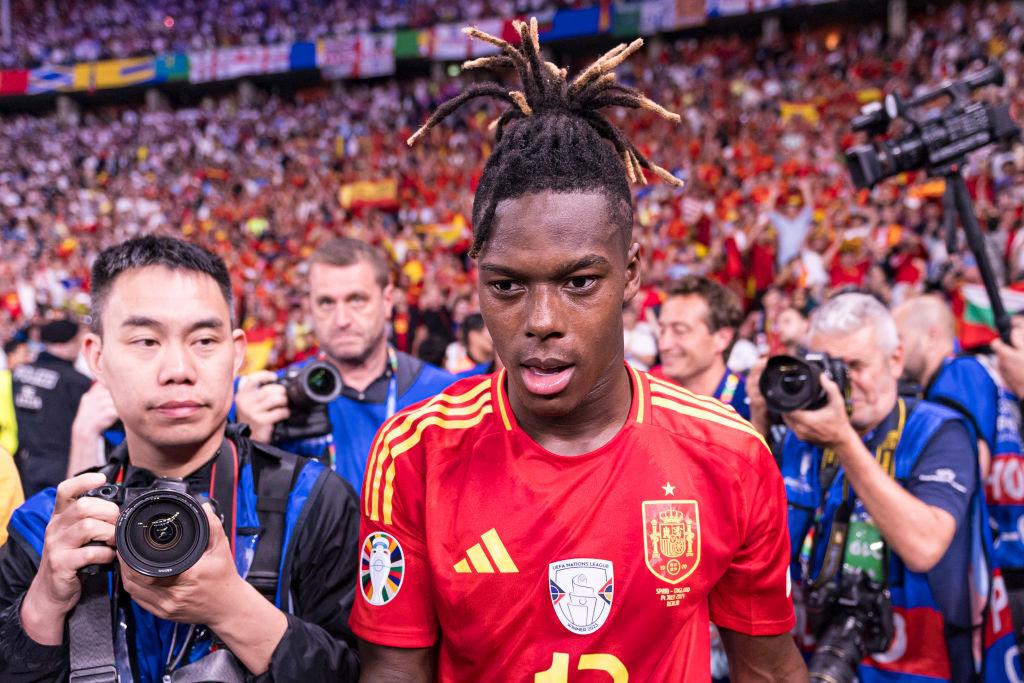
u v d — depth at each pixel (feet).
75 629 3.64
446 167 54.39
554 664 3.48
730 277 24.39
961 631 6.16
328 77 75.36
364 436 8.57
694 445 3.67
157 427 4.02
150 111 82.38
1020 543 7.56
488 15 71.92
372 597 3.73
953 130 6.61
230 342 4.25
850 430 5.54
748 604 3.81
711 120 48.11
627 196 3.41
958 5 53.62
